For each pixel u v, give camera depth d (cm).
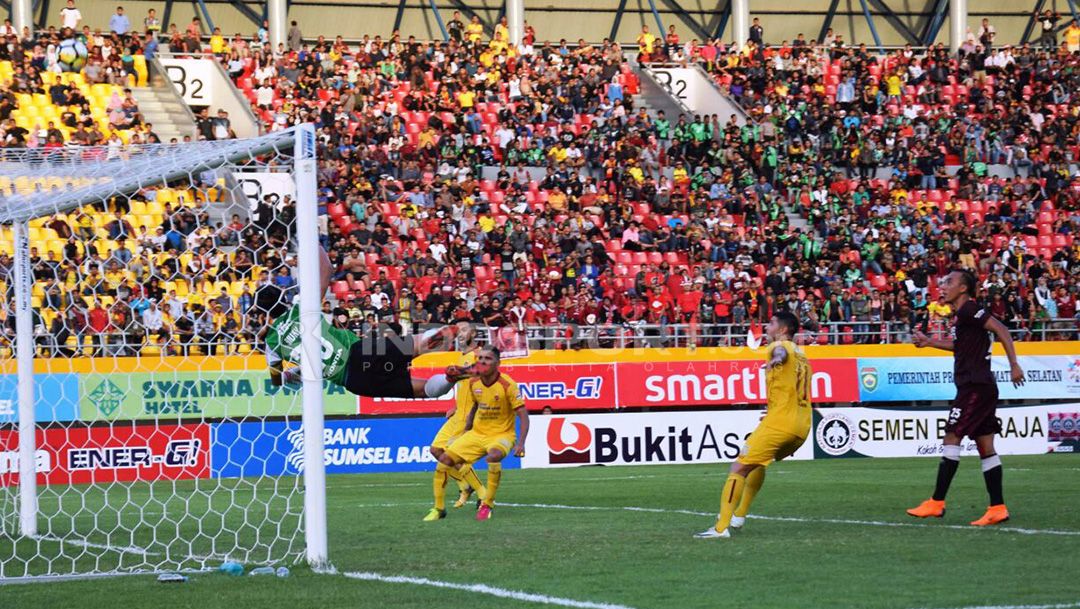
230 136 3897
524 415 1741
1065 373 3459
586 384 3183
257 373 2855
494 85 4553
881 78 4903
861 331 3550
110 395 2716
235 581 1139
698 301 3497
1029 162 4609
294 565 1234
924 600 967
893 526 1506
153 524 1783
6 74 3972
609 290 3559
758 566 1161
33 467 1614
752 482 1459
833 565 1161
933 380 3397
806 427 1416
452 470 1816
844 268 3806
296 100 4266
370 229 3762
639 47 5194
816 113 4600
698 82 4850
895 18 5562
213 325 2441
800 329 3447
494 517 1758
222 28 5050
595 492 2238
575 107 4544
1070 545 1295
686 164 4294
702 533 1422
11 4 4503
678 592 1024
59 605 1028
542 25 5331
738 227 3953
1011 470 2642
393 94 4491
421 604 987
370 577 1141
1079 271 3981
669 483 2439
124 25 4400
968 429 1530
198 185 1892
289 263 2281
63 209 1514
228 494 2358
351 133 4081
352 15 5159
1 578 1189
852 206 4209
